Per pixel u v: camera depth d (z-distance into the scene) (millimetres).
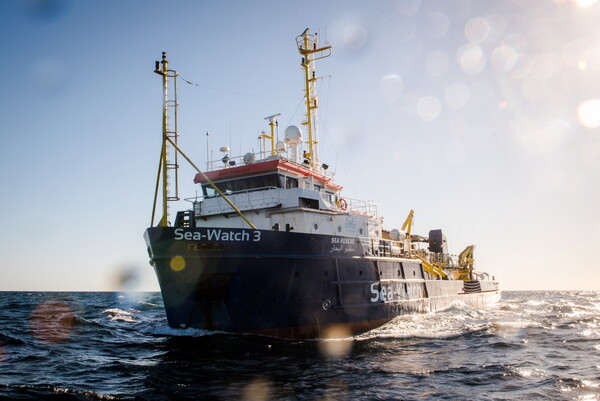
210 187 26719
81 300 84125
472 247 49688
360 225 27844
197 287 20281
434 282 34812
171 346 19344
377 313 25984
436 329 26391
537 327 29125
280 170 25016
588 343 22531
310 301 22016
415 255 35219
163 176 21094
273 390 13312
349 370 15867
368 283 25547
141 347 20281
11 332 25672
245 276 20312
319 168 31031
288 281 21219
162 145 21000
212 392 13094
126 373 15336
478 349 20422
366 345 21047
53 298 98250
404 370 15961
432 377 15008
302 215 23719
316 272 22281
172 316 21297
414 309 30375
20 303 65938
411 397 12641
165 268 20031
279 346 19734
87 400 12188
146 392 13047
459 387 13781
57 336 24312
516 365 16969
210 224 25594
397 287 28562
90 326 29625
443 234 45125
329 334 22672
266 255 20594
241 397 12633
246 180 25688
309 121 31422
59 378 14672
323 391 13211
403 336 23812
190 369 15805
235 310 20578
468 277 47812
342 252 23969
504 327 27984
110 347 20578
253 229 20469
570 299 94312
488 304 49125
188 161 21172
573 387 13836
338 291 23266
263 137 30078
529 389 13625
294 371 15617
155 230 19812
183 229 19688
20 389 13023
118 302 73875
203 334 20891
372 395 12797
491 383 14328
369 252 26188
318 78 31734
